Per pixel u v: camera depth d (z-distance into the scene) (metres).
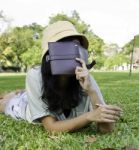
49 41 3.44
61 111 3.58
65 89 3.49
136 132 3.61
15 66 63.28
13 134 3.54
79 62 3.26
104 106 3.28
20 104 4.35
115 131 3.60
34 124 3.84
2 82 19.05
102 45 61.34
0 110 4.95
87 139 3.26
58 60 3.24
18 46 58.53
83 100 3.68
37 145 3.06
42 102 3.55
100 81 18.80
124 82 17.53
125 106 6.04
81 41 3.56
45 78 3.45
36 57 56.81
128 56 66.00
